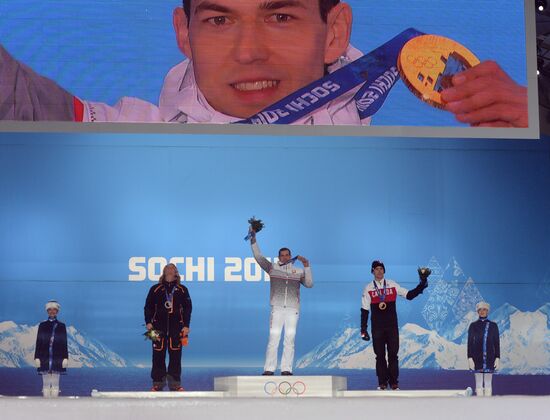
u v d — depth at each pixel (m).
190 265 24.27
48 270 23.94
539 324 24.62
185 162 24.53
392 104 18.53
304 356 23.94
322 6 18.56
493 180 25.02
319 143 24.78
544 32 24.52
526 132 18.44
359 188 24.70
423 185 24.86
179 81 18.36
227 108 18.36
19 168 24.19
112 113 18.20
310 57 18.48
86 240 24.11
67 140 24.34
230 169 24.58
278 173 24.64
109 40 18.34
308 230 24.50
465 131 18.47
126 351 23.73
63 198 24.20
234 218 24.48
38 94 18.12
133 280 24.09
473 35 18.69
